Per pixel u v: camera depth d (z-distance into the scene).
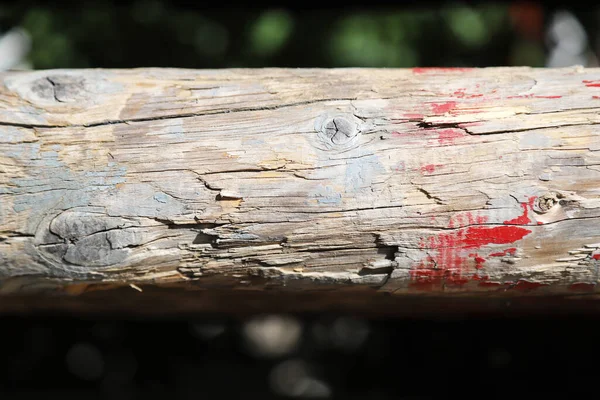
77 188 0.91
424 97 0.93
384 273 0.93
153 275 0.93
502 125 0.92
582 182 0.91
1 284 0.93
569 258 0.92
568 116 0.92
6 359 1.50
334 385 1.71
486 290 0.94
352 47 2.16
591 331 1.19
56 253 0.91
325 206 0.91
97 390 1.59
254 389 1.74
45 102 0.93
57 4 2.10
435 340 1.45
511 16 2.25
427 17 2.26
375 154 0.92
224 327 1.72
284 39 2.16
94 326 1.49
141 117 0.93
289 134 0.92
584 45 2.30
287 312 1.10
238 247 0.92
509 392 1.37
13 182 0.91
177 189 0.91
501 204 0.91
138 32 2.15
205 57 2.18
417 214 0.91
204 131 0.92
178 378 1.64
